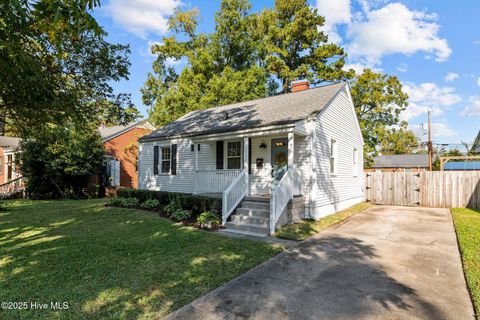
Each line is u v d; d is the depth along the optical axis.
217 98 21.78
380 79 25.61
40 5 2.84
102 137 20.28
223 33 25.05
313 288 3.93
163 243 6.22
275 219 7.61
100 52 7.35
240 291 3.80
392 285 4.06
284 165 10.34
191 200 9.52
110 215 10.02
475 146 23.89
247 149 9.45
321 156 10.11
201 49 24.47
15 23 3.83
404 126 26.73
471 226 8.13
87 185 18.41
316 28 23.55
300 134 9.34
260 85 22.83
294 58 24.89
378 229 8.08
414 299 3.62
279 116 10.25
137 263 4.88
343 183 12.56
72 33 3.20
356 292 3.81
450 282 4.18
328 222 8.99
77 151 16.64
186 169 12.98
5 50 3.91
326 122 10.67
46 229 7.71
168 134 13.52
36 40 5.27
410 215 10.82
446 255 5.53
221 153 11.89
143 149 15.21
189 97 23.11
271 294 3.72
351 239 6.82
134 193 12.97
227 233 7.37
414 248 6.03
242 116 11.96
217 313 3.21
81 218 9.43
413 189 14.32
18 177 20.03
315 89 12.81
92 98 7.91
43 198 17.09
